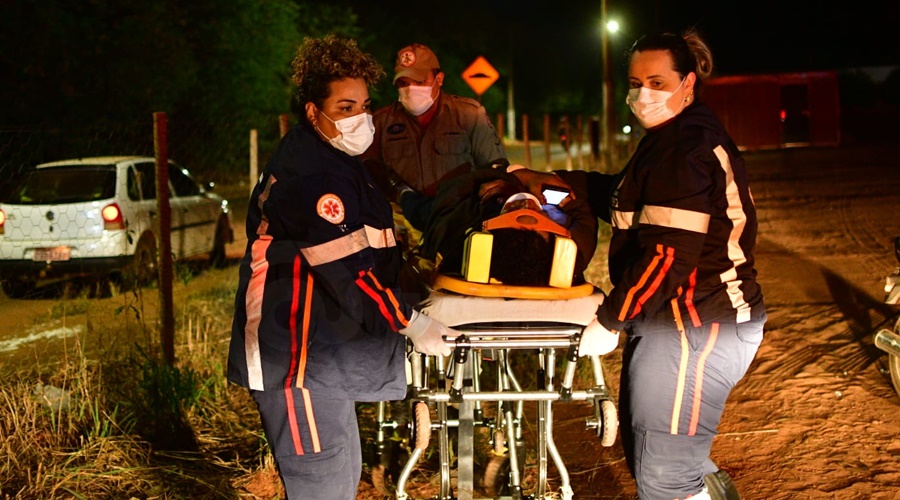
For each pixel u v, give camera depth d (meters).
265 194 2.86
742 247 2.89
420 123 4.40
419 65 4.24
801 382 5.47
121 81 20.73
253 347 2.87
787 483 4.16
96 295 8.39
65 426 4.65
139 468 4.35
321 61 2.82
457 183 3.49
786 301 7.52
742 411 5.08
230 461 4.61
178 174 10.35
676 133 2.79
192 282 9.38
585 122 66.06
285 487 3.01
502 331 3.05
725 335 2.87
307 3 36.22
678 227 2.73
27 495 4.09
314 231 2.77
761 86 29.69
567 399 3.28
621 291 2.79
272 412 2.92
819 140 30.06
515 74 70.12
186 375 5.31
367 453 4.60
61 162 9.04
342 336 2.87
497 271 3.11
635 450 3.04
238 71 27.09
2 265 8.53
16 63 18.52
